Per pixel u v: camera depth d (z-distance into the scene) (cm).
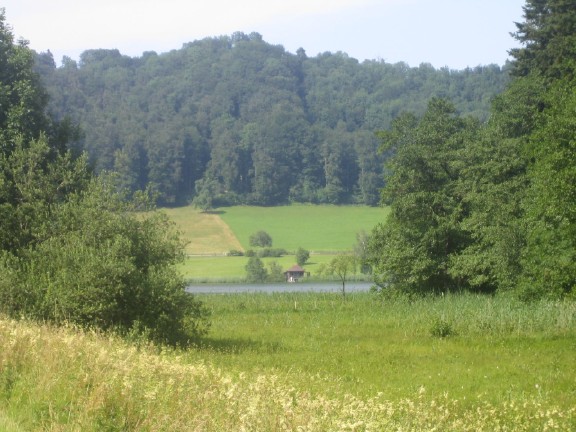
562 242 3048
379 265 4931
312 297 5303
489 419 1435
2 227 2658
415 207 4788
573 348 2597
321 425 1049
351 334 3197
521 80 4528
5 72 3266
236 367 1977
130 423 1049
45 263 2483
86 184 2917
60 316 2291
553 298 3209
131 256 2609
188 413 1069
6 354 1299
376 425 1109
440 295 4722
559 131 2789
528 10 5562
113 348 1558
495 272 4172
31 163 2827
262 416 1050
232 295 5522
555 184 2733
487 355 2478
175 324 2630
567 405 1639
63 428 1007
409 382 1966
